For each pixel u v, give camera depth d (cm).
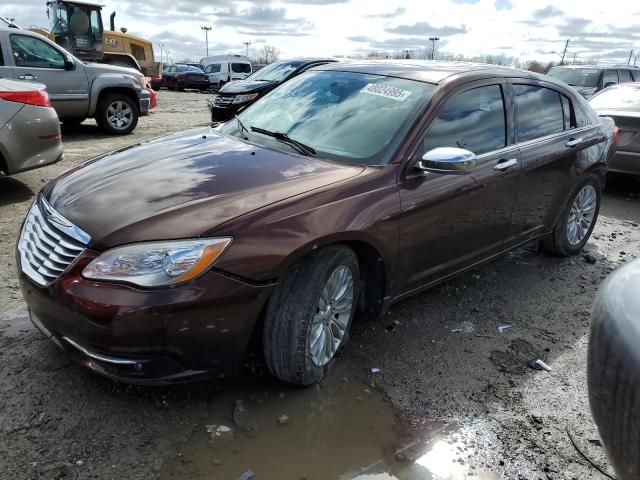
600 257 518
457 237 357
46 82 967
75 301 240
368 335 350
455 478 242
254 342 277
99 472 231
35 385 280
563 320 390
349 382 302
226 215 255
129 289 235
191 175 294
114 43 2297
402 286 332
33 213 299
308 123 362
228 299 246
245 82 1141
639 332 153
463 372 319
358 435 263
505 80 402
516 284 445
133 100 1109
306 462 245
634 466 151
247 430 261
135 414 266
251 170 301
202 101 2164
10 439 245
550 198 443
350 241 291
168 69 3262
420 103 344
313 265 273
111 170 312
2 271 409
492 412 286
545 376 320
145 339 238
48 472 229
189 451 247
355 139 335
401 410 283
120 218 254
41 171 716
